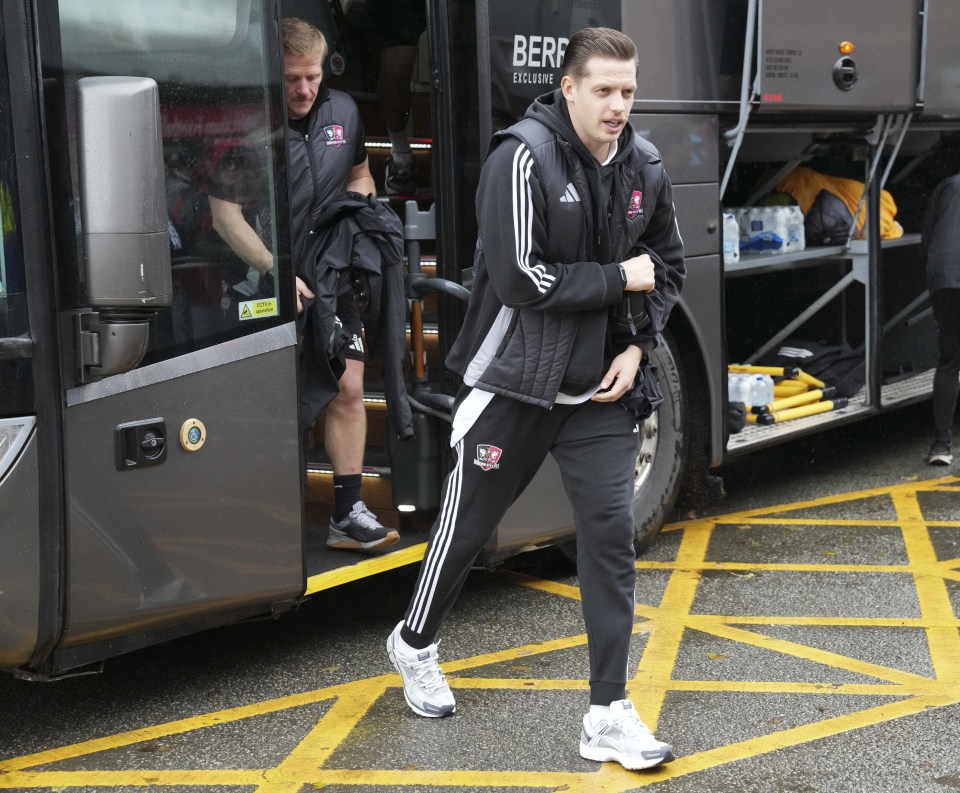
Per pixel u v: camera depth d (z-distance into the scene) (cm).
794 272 720
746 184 698
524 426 361
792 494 700
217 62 387
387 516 506
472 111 464
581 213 345
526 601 524
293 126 451
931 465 756
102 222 330
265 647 475
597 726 367
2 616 347
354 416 468
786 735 386
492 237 341
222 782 362
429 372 495
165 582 380
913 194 794
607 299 342
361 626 496
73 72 348
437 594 387
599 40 334
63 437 351
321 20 544
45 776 369
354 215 454
